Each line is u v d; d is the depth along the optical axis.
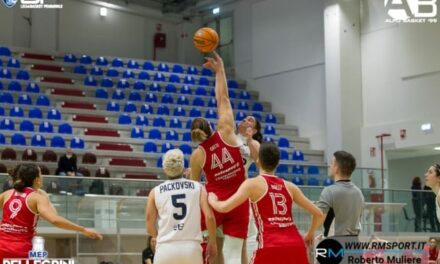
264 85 24.73
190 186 5.63
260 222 5.34
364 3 21.00
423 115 18.86
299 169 17.52
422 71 18.97
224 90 6.38
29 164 6.29
